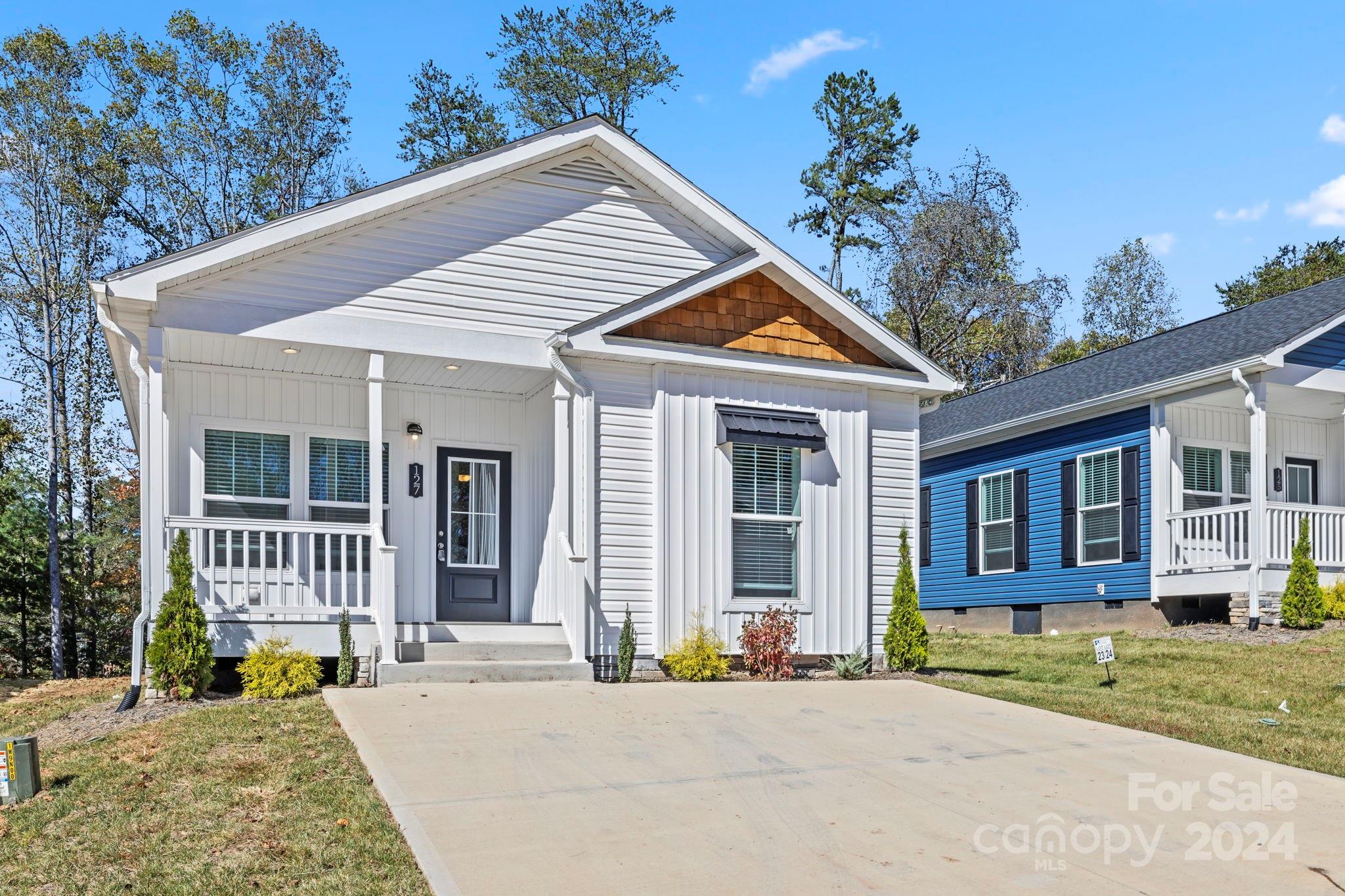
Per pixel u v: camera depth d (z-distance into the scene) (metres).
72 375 28.05
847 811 6.89
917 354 13.83
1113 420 18.23
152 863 5.91
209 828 6.38
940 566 22.61
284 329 11.24
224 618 10.77
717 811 6.79
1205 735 9.44
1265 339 16.14
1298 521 16.23
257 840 6.19
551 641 12.13
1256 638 14.65
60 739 9.21
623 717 9.32
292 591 12.23
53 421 25.34
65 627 25.31
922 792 7.36
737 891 5.52
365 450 12.98
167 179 29.09
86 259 27.25
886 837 6.42
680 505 12.59
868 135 39.56
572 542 12.23
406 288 11.91
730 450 12.95
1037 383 22.78
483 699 9.88
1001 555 20.86
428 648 11.41
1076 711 10.45
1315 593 15.09
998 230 36.88
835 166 40.06
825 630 13.23
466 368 12.48
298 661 10.48
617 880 5.62
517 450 13.78
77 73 27.00
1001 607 20.73
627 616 11.98
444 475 13.38
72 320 27.17
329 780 7.19
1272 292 46.38
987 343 36.88
